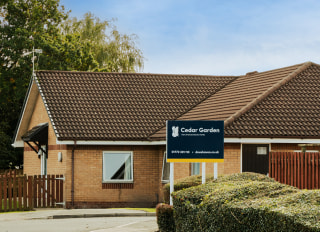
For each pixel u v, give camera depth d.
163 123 27.23
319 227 7.76
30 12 40.66
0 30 39.88
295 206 9.12
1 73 38.38
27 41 38.44
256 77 30.45
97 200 25.61
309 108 25.02
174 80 31.62
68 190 25.28
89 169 25.61
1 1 40.75
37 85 28.77
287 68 29.27
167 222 14.35
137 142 25.75
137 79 31.06
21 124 32.09
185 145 15.66
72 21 47.56
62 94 28.33
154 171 26.36
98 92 29.09
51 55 38.94
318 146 22.20
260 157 23.45
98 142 25.31
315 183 18.64
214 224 11.05
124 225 17.34
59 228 17.27
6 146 38.16
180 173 24.94
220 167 23.19
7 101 39.25
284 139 23.03
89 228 17.19
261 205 9.57
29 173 31.69
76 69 41.09
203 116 26.06
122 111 27.77
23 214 21.45
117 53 46.62
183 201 12.84
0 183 22.89
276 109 24.64
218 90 31.16
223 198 11.10
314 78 27.23
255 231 9.50
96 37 47.00
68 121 26.12
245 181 13.45
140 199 26.11
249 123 23.44
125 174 26.09
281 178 18.98
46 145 28.34
